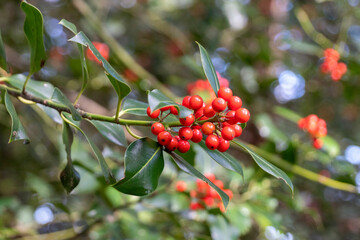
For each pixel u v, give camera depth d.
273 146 0.84
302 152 0.86
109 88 1.19
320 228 1.27
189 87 0.95
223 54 1.35
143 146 0.49
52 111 0.57
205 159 0.74
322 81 1.29
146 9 1.34
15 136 0.49
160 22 1.33
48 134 1.08
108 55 0.92
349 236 1.40
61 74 1.22
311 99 1.34
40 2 1.25
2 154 1.20
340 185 0.84
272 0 1.44
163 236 0.76
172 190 0.74
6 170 1.18
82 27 1.13
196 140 0.48
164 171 0.74
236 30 1.38
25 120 1.12
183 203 0.72
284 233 0.78
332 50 1.07
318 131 0.83
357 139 1.44
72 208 0.91
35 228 0.87
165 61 1.37
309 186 1.27
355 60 1.06
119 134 0.55
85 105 1.03
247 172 0.79
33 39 0.49
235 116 0.47
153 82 1.02
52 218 0.94
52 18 1.25
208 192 0.71
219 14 1.39
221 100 0.46
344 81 1.12
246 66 1.23
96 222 0.74
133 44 1.39
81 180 0.71
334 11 1.46
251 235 1.00
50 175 1.04
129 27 1.41
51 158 1.14
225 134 0.47
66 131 0.51
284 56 1.39
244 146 0.48
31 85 0.57
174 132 0.49
